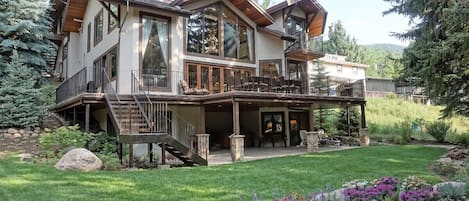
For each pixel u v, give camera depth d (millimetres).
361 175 8164
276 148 16391
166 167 9992
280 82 15188
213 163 11016
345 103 17062
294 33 19219
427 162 10305
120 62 13469
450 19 10039
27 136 13820
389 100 29203
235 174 8289
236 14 17078
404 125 19828
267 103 14961
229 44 16719
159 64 14109
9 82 14984
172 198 5988
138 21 13680
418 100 31000
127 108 11875
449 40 10391
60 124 15773
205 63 15539
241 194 6262
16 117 14484
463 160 9945
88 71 17516
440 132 17641
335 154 12445
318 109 21016
